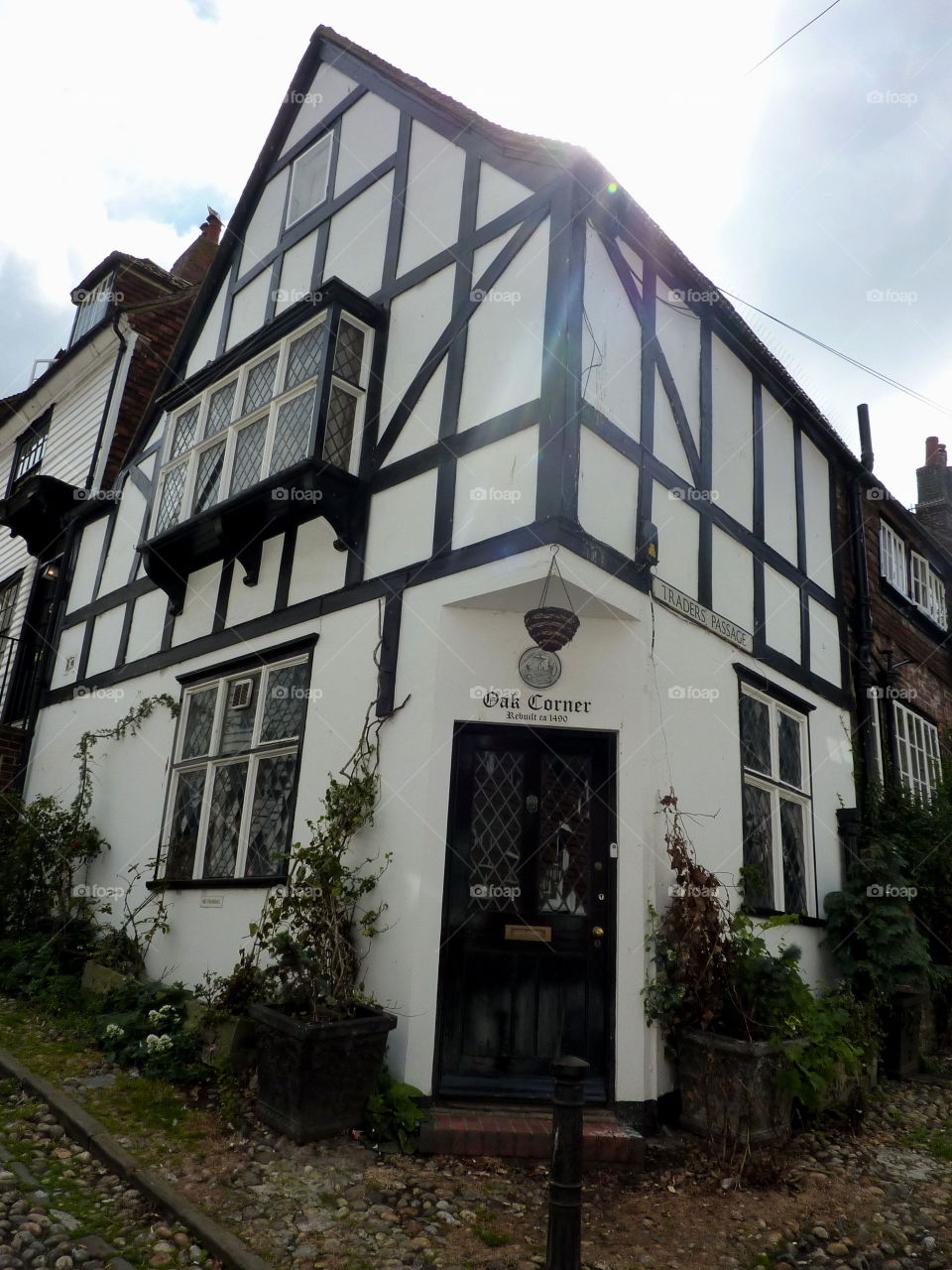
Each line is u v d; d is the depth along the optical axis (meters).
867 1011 6.60
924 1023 7.87
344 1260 3.41
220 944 6.41
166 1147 4.24
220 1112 4.72
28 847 8.33
